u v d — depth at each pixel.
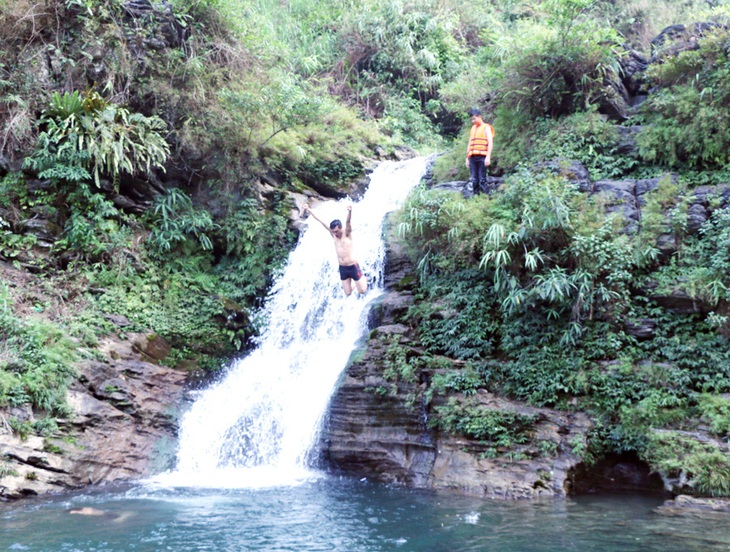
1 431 10.12
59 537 7.29
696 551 6.64
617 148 14.23
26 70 14.84
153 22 16.25
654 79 15.23
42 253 13.91
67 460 10.43
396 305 13.19
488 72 17.88
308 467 11.71
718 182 12.66
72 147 14.10
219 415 12.77
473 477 10.16
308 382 12.88
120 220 15.26
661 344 10.99
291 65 23.31
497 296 12.32
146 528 7.67
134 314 14.00
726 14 15.85
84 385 11.70
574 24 16.22
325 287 15.27
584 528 7.68
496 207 12.59
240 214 16.67
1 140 14.27
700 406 10.05
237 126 16.70
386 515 8.38
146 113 16.28
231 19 17.91
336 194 19.20
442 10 28.98
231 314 15.34
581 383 10.79
